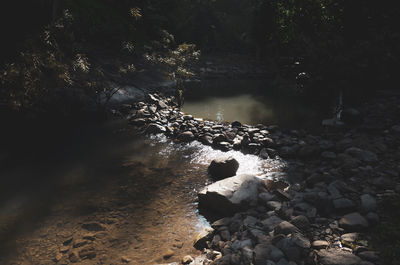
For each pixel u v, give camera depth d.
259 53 22.36
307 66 15.95
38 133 8.70
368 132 8.25
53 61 8.55
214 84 16.09
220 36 26.11
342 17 14.83
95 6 15.57
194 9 25.00
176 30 22.44
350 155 6.73
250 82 16.78
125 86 12.52
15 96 8.27
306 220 4.34
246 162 7.10
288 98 13.15
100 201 5.54
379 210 4.55
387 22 14.16
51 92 10.53
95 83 10.28
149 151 7.77
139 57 15.79
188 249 4.32
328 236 4.10
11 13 12.19
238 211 5.07
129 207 5.37
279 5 17.89
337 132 8.66
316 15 15.93
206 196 5.29
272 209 4.98
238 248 3.98
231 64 20.52
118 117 10.21
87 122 9.68
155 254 4.22
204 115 10.80
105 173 6.59
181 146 8.12
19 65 8.07
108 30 15.77
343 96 12.08
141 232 4.71
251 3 27.09
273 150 7.47
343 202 4.71
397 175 5.70
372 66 13.05
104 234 4.65
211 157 7.45
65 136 8.58
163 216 5.12
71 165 6.92
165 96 12.84
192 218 5.08
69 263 4.07
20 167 6.74
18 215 5.11
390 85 12.50
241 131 8.90
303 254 3.70
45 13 13.05
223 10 28.97
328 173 5.93
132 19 16.84
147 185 6.13
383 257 3.58
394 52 13.14
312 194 4.95
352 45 14.54
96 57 13.96
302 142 7.89
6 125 9.08
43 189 5.90
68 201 5.52
